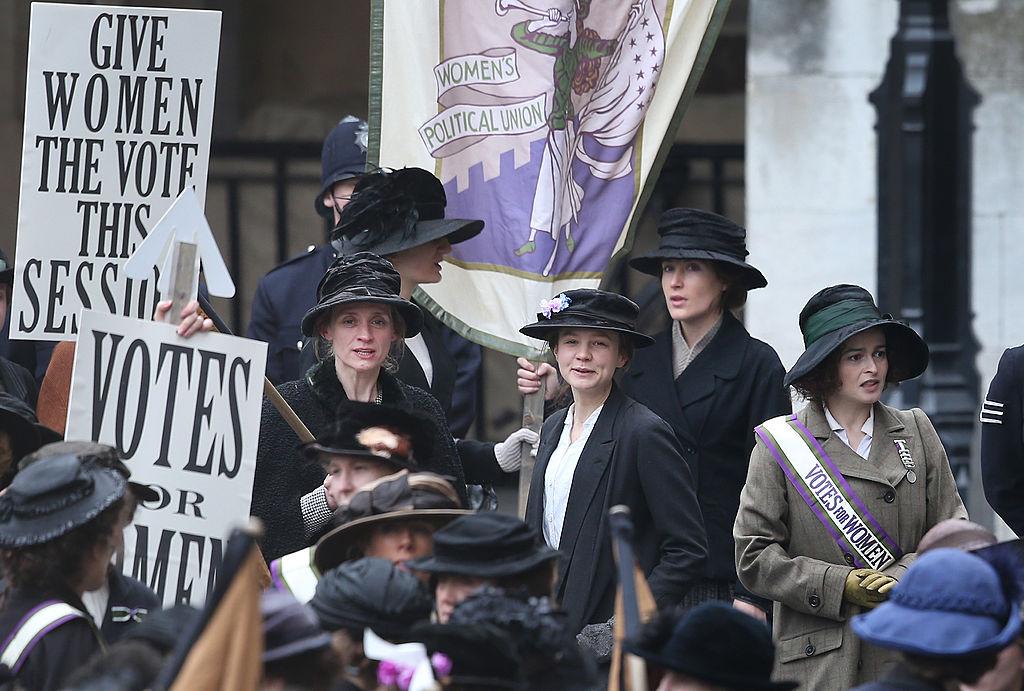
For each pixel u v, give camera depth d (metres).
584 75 22.12
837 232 30.58
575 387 19.50
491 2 21.84
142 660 11.76
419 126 22.06
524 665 12.18
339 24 38.62
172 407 17.22
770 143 30.66
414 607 13.17
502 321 21.72
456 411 24.64
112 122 20.02
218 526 17.14
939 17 26.03
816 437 19.03
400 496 15.47
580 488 19.16
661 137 22.20
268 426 19.33
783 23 30.53
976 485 29.12
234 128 38.53
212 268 17.56
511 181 21.75
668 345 21.88
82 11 19.95
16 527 14.02
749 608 20.25
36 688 13.59
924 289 26.03
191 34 20.08
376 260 19.69
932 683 12.32
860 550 18.66
